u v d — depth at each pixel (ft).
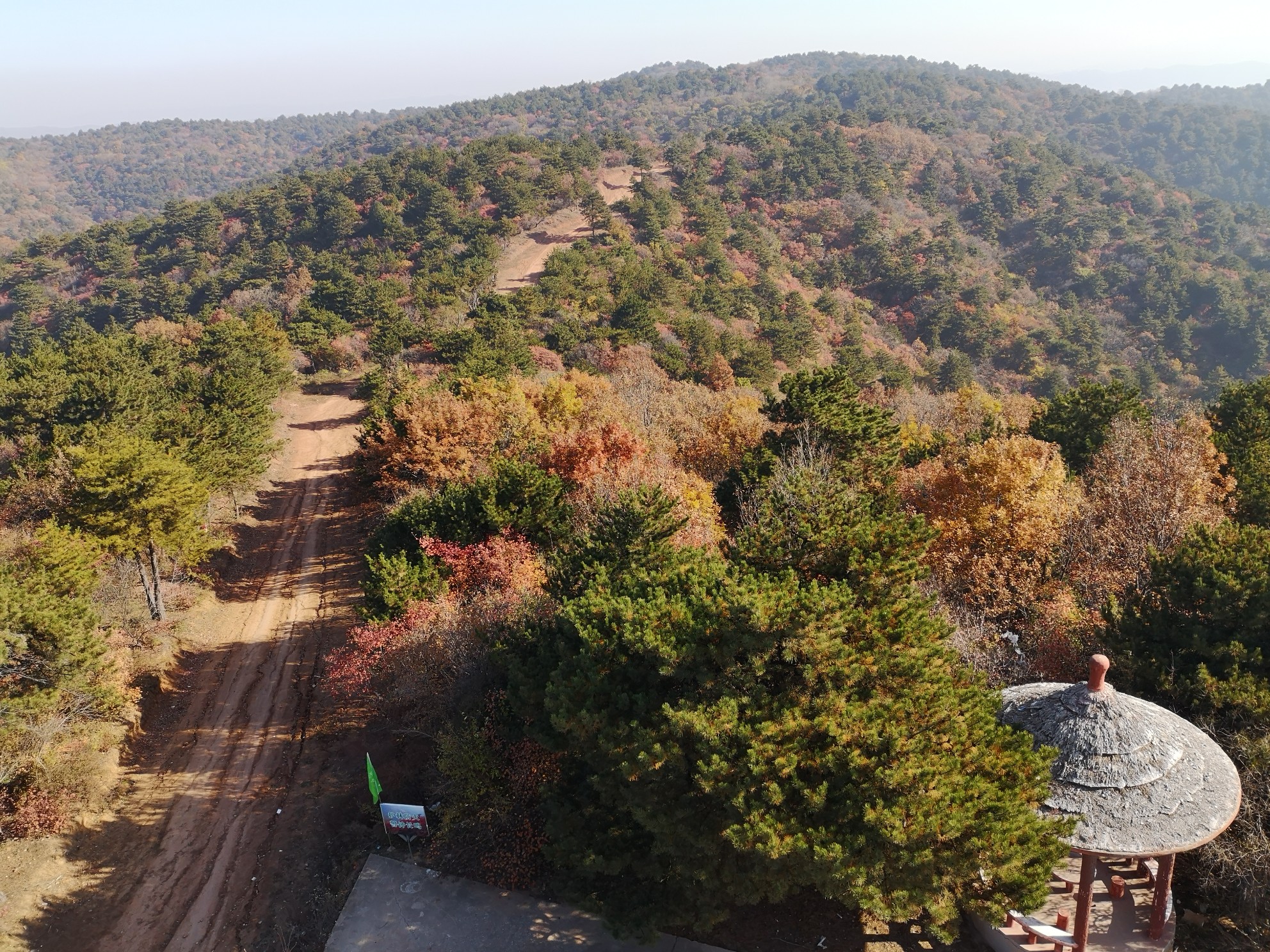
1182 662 65.10
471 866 64.85
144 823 77.66
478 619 77.41
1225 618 63.72
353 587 135.64
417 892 62.95
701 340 323.57
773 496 72.43
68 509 111.34
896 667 50.55
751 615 49.19
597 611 58.85
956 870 44.45
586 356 289.74
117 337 209.87
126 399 151.94
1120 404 136.36
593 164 607.37
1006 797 45.06
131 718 90.43
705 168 621.72
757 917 57.52
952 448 137.49
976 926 55.06
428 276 398.01
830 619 49.16
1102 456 118.11
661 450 152.15
